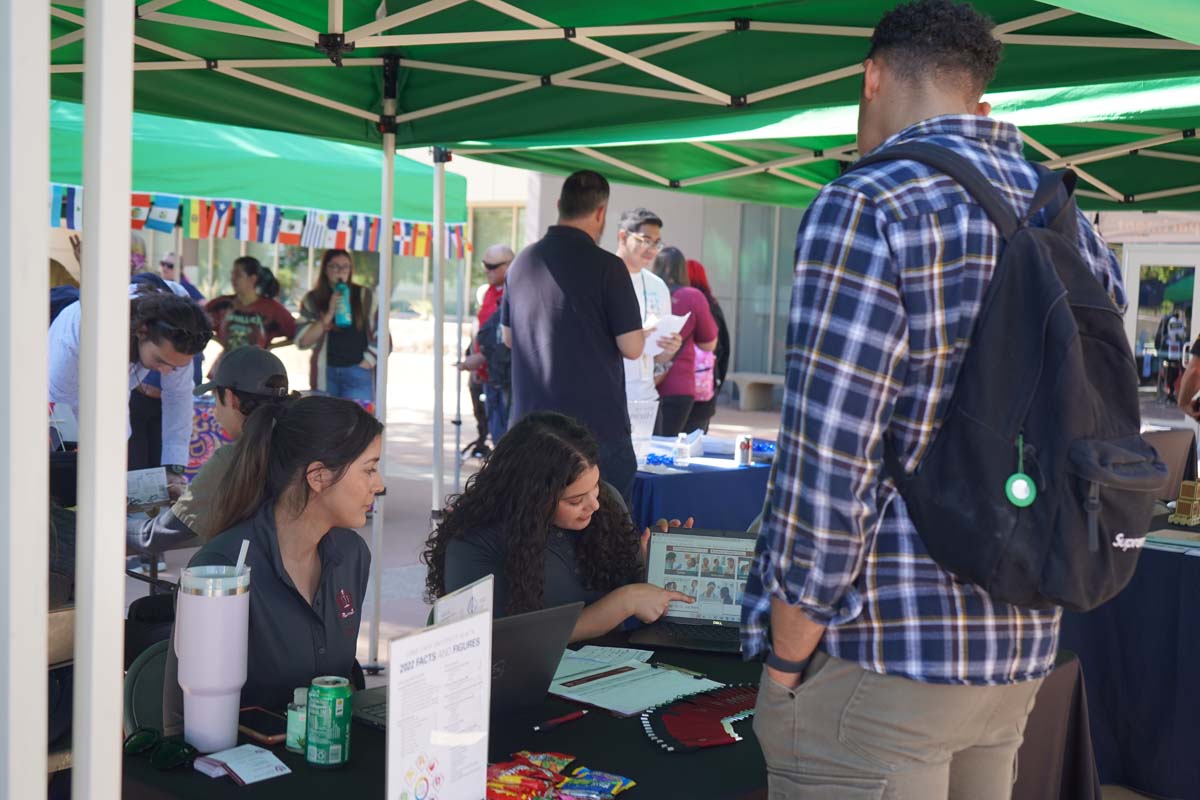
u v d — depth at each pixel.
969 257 1.49
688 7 3.71
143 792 1.93
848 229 1.50
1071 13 3.47
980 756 1.66
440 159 5.77
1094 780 2.82
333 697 2.00
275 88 4.59
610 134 4.69
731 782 2.01
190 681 2.04
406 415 14.23
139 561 6.04
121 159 1.38
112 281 1.38
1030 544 1.41
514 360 4.68
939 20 1.64
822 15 3.73
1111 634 3.99
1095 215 9.84
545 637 2.25
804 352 1.51
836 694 1.57
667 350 6.15
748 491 5.41
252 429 2.45
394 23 3.68
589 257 4.51
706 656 2.81
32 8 1.31
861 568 1.52
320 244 7.75
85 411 1.38
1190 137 5.38
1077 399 1.42
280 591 2.39
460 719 1.69
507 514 2.85
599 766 2.07
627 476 4.62
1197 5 2.20
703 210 16.41
